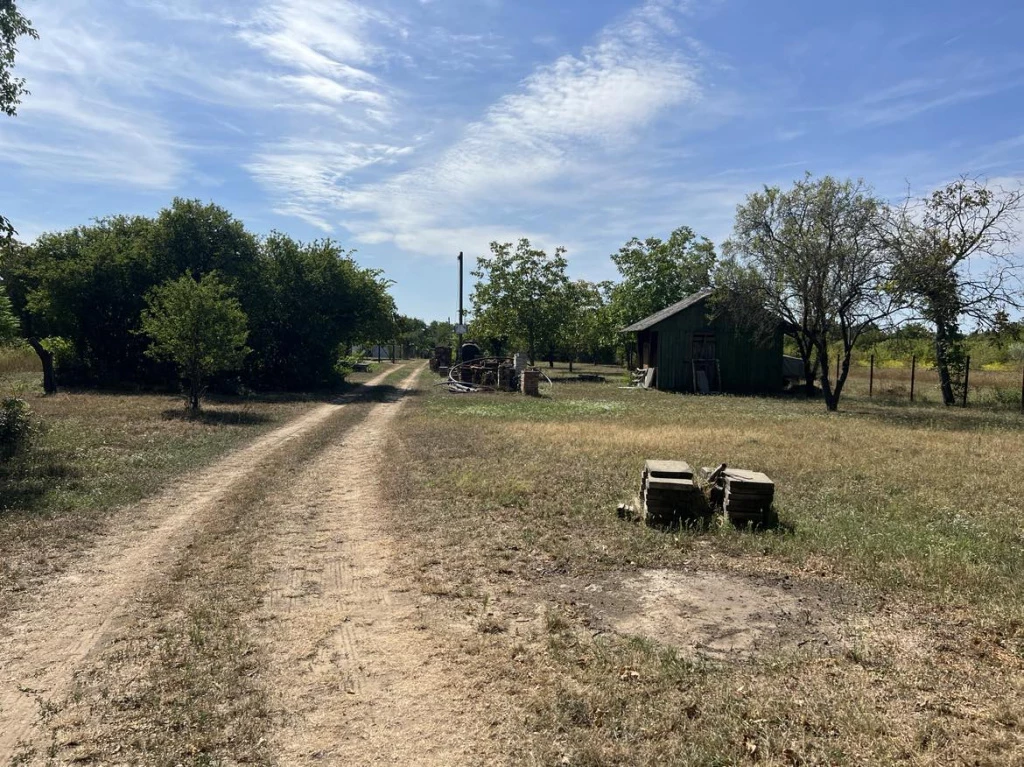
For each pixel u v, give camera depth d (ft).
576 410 71.92
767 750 11.02
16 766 11.02
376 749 11.50
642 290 157.07
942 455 40.91
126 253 91.76
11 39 45.27
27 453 38.40
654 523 25.05
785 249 78.64
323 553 22.35
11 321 44.55
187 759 11.19
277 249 104.06
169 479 33.94
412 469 36.45
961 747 11.04
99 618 17.08
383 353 280.92
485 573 20.17
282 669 14.33
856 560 20.66
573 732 11.76
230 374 93.81
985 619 16.15
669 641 15.39
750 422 59.98
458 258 161.58
